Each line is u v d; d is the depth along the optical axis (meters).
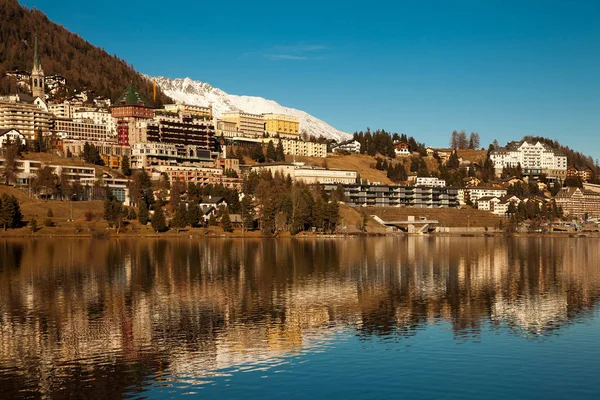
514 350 98.06
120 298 139.25
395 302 137.00
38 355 94.62
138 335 106.00
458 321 118.00
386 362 92.00
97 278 170.38
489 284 165.12
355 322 116.75
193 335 106.19
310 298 141.12
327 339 104.19
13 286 155.38
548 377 86.06
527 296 145.62
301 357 94.12
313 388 82.06
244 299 139.25
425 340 103.69
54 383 83.56
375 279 173.62
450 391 81.31
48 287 154.12
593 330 110.75
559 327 113.06
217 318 119.19
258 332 108.56
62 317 119.06
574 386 83.00
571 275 186.38
